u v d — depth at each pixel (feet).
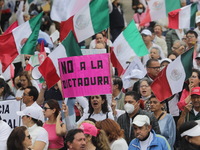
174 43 165.68
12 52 141.79
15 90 148.56
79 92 119.65
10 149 103.81
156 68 142.82
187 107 123.13
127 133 118.62
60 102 135.03
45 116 119.55
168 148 105.50
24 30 141.59
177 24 168.04
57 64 127.24
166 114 123.24
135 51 147.84
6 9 207.21
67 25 143.23
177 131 130.11
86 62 119.03
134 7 205.57
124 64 147.95
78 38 142.61
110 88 118.83
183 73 124.98
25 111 115.65
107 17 141.79
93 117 121.39
